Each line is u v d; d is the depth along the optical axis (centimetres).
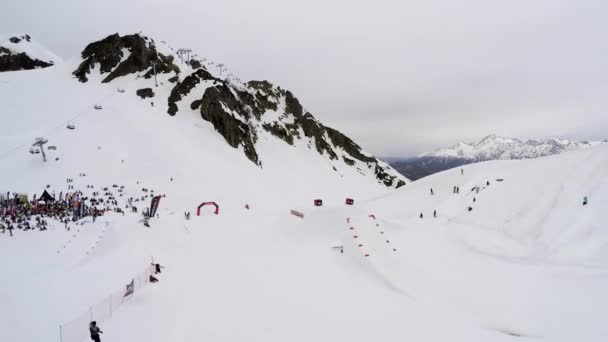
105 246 3391
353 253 3506
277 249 3822
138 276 2325
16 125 7288
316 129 17888
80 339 1620
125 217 4491
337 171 15525
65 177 5772
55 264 2967
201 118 10238
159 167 6862
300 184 11406
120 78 10969
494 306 2470
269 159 12525
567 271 2900
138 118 8456
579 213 3688
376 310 2350
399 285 2802
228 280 2719
